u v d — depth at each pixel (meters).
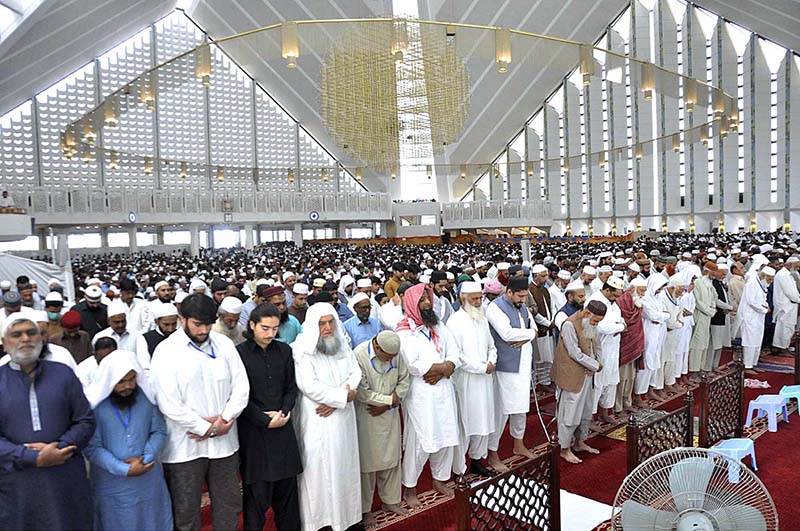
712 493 2.73
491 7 28.19
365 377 3.54
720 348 6.98
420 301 3.79
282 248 29.78
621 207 35.88
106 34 27.17
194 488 2.95
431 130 14.34
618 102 34.88
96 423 2.73
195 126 34.44
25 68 24.53
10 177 29.97
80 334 4.27
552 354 6.39
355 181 39.97
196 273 12.02
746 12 28.97
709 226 33.69
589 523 3.56
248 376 3.12
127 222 27.41
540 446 4.89
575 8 30.28
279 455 3.12
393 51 9.98
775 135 31.22
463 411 4.12
